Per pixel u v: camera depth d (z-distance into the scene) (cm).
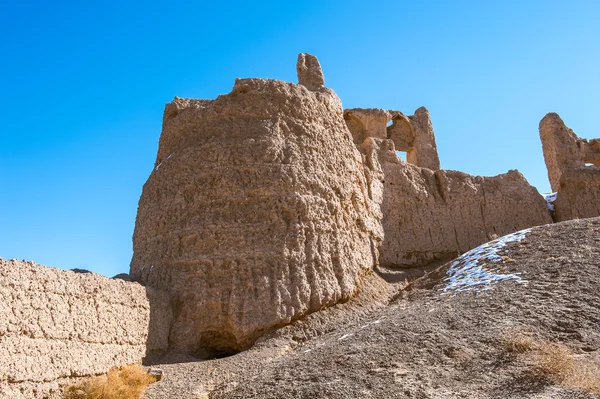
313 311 1546
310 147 1794
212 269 1526
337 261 1670
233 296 1477
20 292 1043
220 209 1616
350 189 1870
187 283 1520
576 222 1784
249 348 1437
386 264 2119
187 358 1391
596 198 2644
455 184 2464
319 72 2442
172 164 1762
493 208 2475
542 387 914
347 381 1006
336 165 1848
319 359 1137
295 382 1040
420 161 2861
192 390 1145
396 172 2361
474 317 1232
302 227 1625
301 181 1692
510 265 1568
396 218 2261
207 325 1469
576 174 2684
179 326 1466
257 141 1723
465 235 2367
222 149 1714
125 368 1226
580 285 1312
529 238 1742
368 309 1636
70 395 1080
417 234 2277
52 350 1088
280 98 1839
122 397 1112
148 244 1672
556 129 3056
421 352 1091
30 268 1080
